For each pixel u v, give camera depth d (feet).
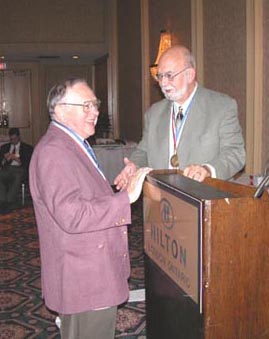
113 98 28.81
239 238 3.78
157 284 5.19
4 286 11.23
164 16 19.60
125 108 26.68
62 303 5.45
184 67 6.73
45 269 5.65
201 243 3.78
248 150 12.62
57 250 5.44
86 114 5.58
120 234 5.68
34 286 11.21
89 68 33.14
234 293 3.83
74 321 5.59
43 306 9.96
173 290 4.65
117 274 5.60
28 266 12.79
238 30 13.14
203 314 3.83
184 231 4.24
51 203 5.12
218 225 3.73
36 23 28.37
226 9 13.80
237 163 6.81
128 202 5.29
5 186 21.75
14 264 12.98
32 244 14.98
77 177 5.32
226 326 3.84
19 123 32.68
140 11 22.70
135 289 10.89
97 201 5.22
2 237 15.85
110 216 5.21
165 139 7.25
